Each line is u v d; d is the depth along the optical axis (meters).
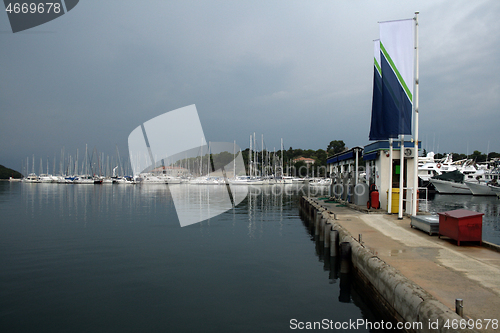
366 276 7.50
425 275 6.18
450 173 54.84
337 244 10.90
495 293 5.27
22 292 8.27
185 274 9.80
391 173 14.40
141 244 13.95
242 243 14.27
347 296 8.04
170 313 7.06
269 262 11.16
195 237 15.60
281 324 6.54
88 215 24.19
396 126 12.39
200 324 6.55
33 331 6.26
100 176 107.38
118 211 27.00
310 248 13.36
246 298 7.92
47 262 11.03
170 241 14.62
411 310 4.97
